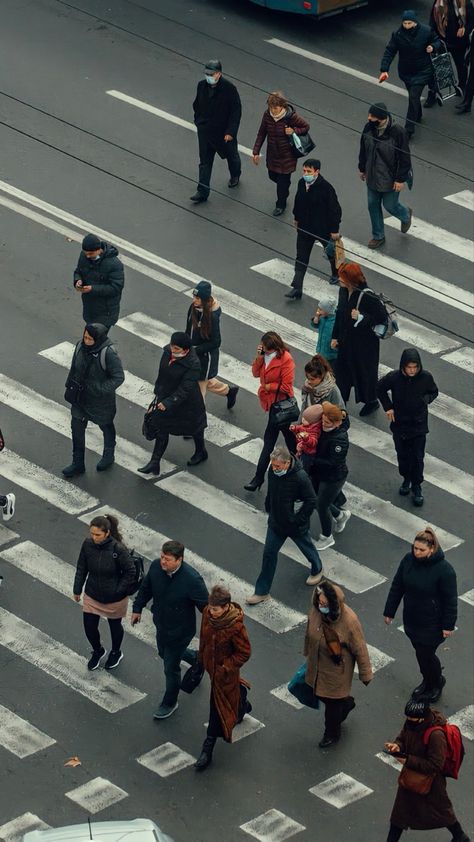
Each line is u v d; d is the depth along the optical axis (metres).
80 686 20.16
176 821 18.41
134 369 25.83
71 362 25.64
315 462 21.64
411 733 17.48
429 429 24.75
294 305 27.42
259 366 23.25
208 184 29.84
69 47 34.72
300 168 31.02
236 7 36.38
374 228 28.84
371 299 24.06
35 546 22.36
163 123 32.12
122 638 20.53
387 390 22.73
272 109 28.58
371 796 18.80
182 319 27.03
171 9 36.31
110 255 24.92
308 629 18.97
